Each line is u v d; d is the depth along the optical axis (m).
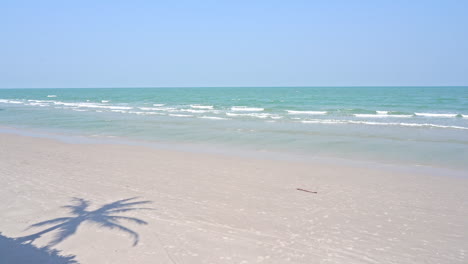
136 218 6.53
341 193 8.24
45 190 8.23
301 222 6.44
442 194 8.20
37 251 5.18
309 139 17.06
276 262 4.98
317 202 7.57
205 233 5.91
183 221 6.42
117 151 13.84
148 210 6.96
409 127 21.45
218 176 9.78
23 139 17.25
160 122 25.17
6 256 5.00
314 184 9.02
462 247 5.51
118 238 5.67
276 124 23.61
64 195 7.86
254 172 10.30
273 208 7.16
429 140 16.47
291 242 5.63
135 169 10.57
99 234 5.81
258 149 14.51
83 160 11.89
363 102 46.50
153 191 8.25
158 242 5.55
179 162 11.71
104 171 10.26
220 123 24.38
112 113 33.47
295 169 10.74
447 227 6.27
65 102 55.88
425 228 6.23
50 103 53.41
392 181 9.35
